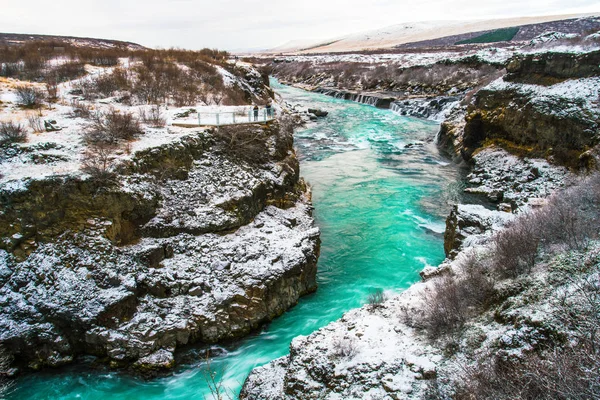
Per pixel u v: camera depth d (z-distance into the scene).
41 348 11.62
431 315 10.34
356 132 38.84
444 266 13.55
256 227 16.69
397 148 33.53
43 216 12.82
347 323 11.45
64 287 12.06
